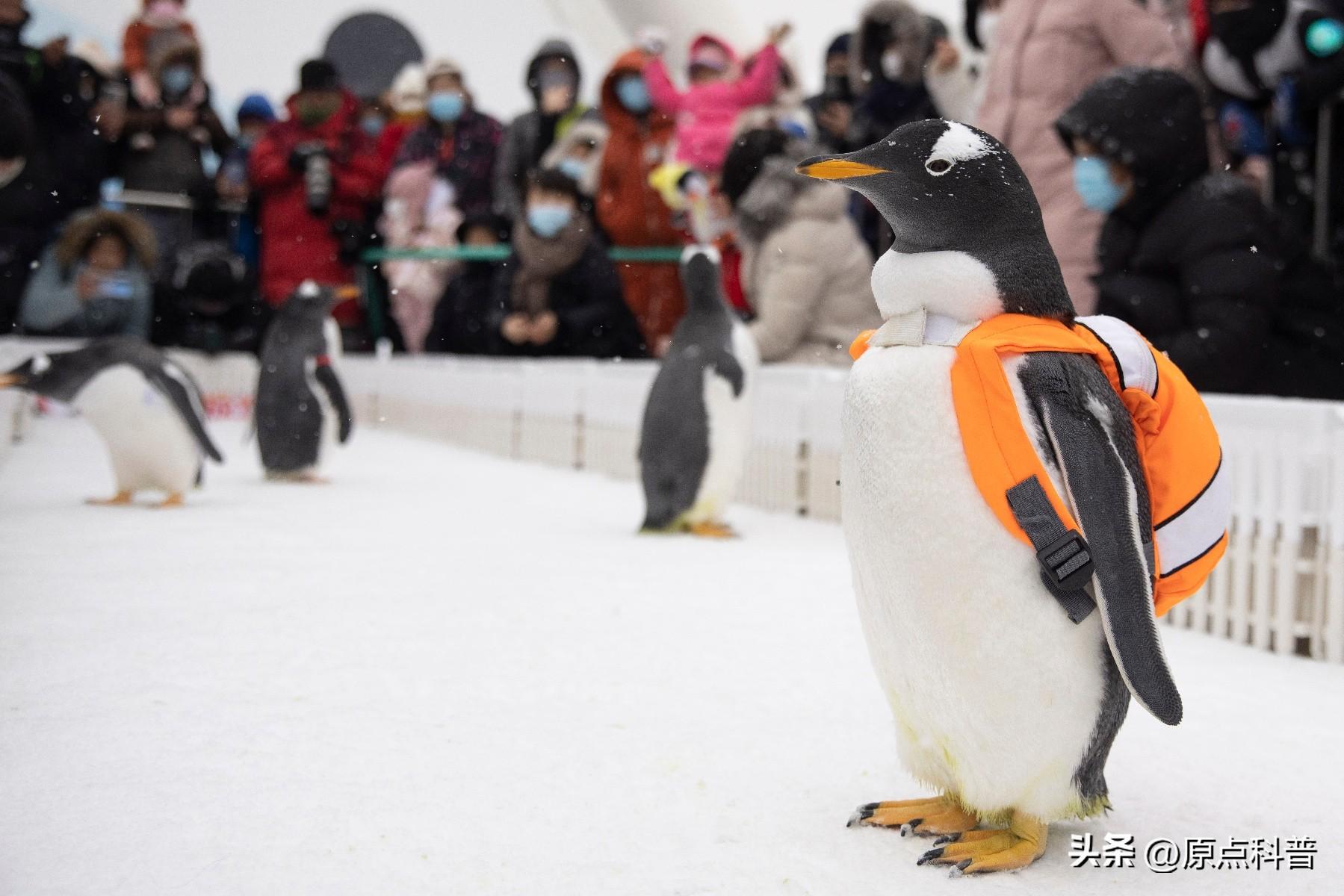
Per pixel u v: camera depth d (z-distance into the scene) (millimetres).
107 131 12156
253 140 14062
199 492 6836
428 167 12219
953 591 1857
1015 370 1856
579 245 9617
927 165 1930
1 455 7609
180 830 1940
